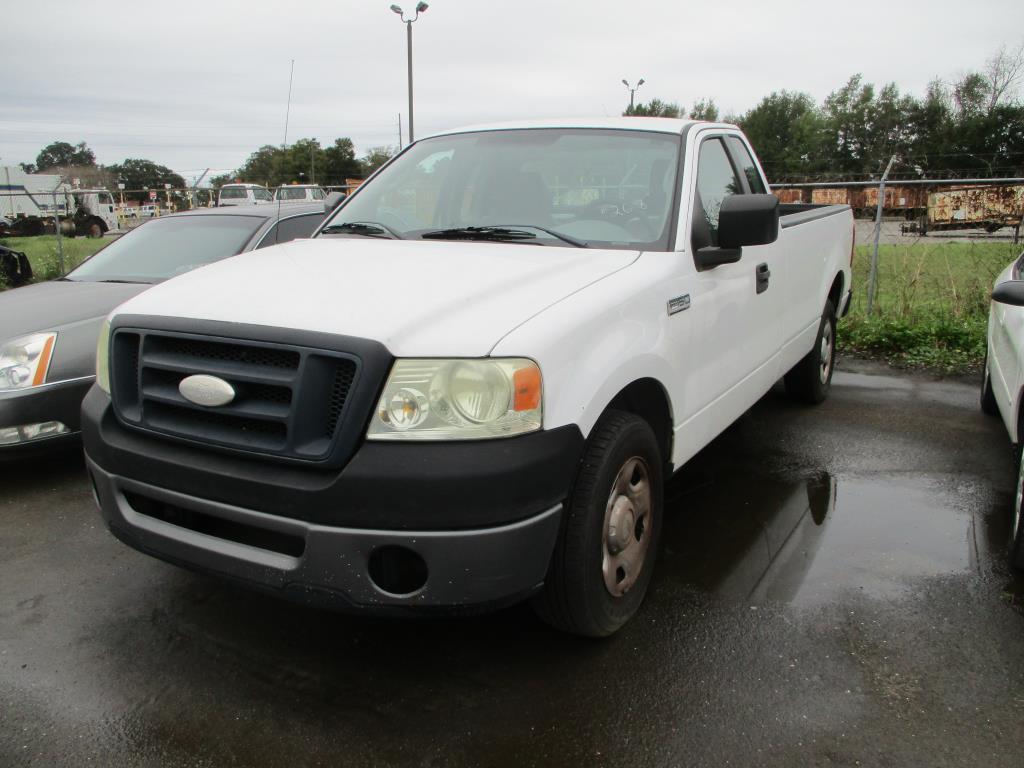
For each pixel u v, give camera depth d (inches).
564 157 149.6
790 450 202.2
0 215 1214.3
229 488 98.4
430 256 123.5
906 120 2390.5
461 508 91.2
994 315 201.5
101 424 112.4
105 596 134.3
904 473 186.1
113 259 237.0
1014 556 134.1
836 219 231.3
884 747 96.1
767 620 123.6
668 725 100.5
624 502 114.0
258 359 98.6
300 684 109.3
